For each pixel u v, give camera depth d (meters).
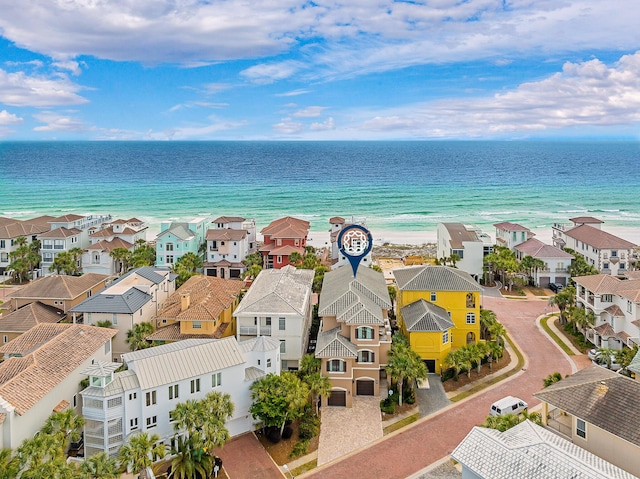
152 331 61.88
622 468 34.72
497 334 63.19
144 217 186.62
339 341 52.22
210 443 39.62
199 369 44.78
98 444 41.62
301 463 43.16
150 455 39.38
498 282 100.75
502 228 114.31
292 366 57.47
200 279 73.88
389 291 79.75
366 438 46.66
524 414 43.06
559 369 60.47
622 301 63.66
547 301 88.81
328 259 116.06
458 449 34.12
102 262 102.69
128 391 41.72
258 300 58.69
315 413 50.28
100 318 62.06
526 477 30.52
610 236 98.50
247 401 47.59
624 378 38.81
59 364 45.41
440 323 59.00
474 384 56.94
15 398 38.69
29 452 34.91
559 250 99.06
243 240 108.94
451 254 99.19
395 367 51.19
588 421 36.38
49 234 104.25
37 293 70.00
